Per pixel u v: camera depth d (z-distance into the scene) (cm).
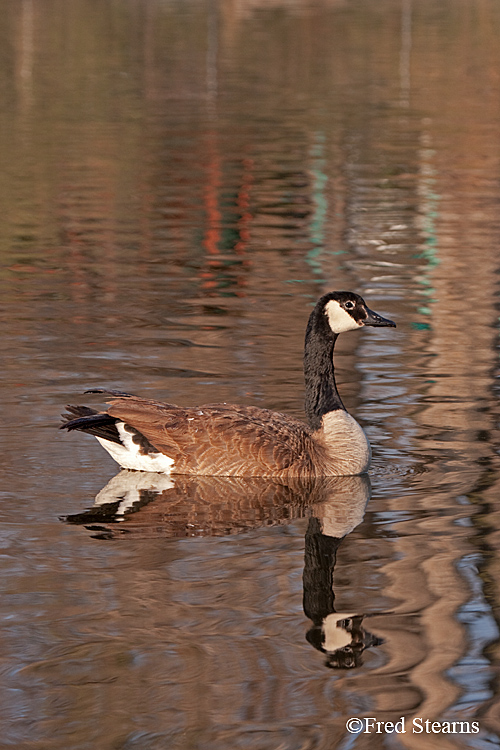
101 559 970
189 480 1201
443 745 696
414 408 1426
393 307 1914
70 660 788
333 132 3841
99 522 1061
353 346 1706
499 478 1197
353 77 5497
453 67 5872
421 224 2564
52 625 840
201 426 1220
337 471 1220
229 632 833
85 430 1205
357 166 3256
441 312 1883
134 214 2673
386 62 6094
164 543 1012
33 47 6588
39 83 5119
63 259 2261
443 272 2148
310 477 1209
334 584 922
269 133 3816
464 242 2395
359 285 2056
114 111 4316
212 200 2820
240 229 2528
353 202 2800
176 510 1104
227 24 8006
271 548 1004
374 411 1414
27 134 3769
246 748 689
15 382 1495
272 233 2491
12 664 782
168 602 881
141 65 5894
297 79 5388
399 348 1691
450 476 1206
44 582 919
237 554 988
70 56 6234
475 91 4966
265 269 2178
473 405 1436
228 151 3472
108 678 766
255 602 887
